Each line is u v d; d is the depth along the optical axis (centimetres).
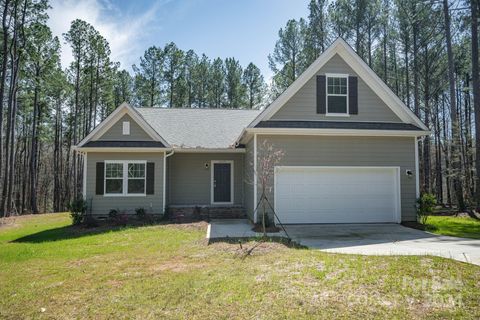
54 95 2766
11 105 1941
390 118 1265
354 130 1173
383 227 1138
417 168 1225
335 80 1261
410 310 405
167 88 3312
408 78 2314
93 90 2795
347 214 1202
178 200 1538
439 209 1908
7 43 1895
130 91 3347
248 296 459
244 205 1505
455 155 1738
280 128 1147
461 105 2567
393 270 558
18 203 3098
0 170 1778
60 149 3250
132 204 1359
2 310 448
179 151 1467
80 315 425
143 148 1341
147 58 3250
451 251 742
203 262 662
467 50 2067
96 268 641
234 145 1454
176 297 466
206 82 3444
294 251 735
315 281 510
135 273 598
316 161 1185
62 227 1272
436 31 1953
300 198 1188
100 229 1162
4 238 1070
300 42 2631
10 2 1842
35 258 741
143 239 941
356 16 2281
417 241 891
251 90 3456
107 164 1364
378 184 1220
